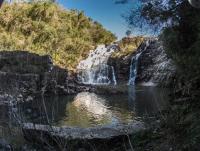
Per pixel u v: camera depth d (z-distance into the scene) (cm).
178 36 1111
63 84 3366
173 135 750
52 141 830
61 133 927
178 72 1060
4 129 778
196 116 757
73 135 934
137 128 936
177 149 693
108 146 932
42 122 900
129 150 823
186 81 995
